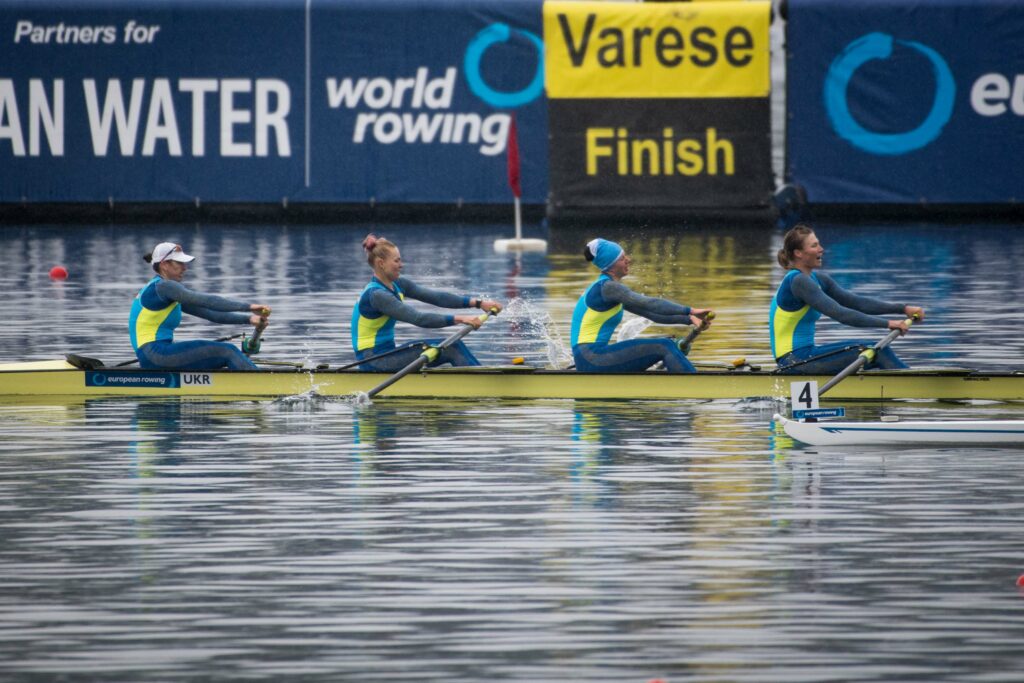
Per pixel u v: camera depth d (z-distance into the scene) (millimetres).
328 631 29344
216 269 99625
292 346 67062
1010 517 37219
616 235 125812
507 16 135000
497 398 54844
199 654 28188
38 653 28266
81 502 39250
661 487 40719
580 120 134750
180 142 137375
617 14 133625
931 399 52812
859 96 134250
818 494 39781
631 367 54625
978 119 134000
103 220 138000
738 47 132875
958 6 132875
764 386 53531
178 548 34906
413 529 36500
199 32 136125
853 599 31016
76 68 136375
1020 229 126750
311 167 137500
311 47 136375
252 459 44469
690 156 134250
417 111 136750
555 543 35188
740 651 28203
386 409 52812
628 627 29500
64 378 55875
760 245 116688
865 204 136250
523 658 27922
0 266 101375
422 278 94938
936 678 26906
